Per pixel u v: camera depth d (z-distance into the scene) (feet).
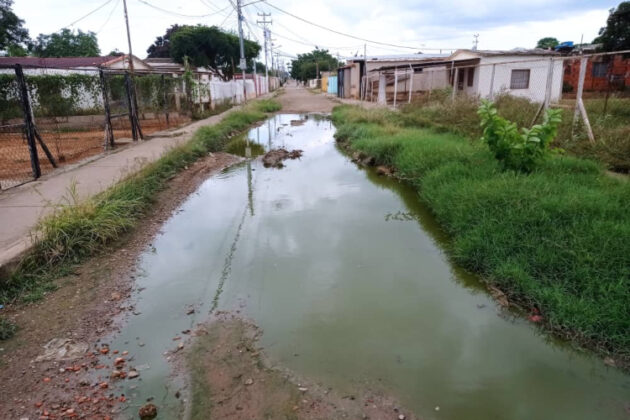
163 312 12.93
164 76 56.39
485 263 15.15
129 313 12.83
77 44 125.18
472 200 18.49
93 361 10.65
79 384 9.84
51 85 47.93
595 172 21.59
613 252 13.16
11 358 10.61
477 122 38.04
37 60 75.56
